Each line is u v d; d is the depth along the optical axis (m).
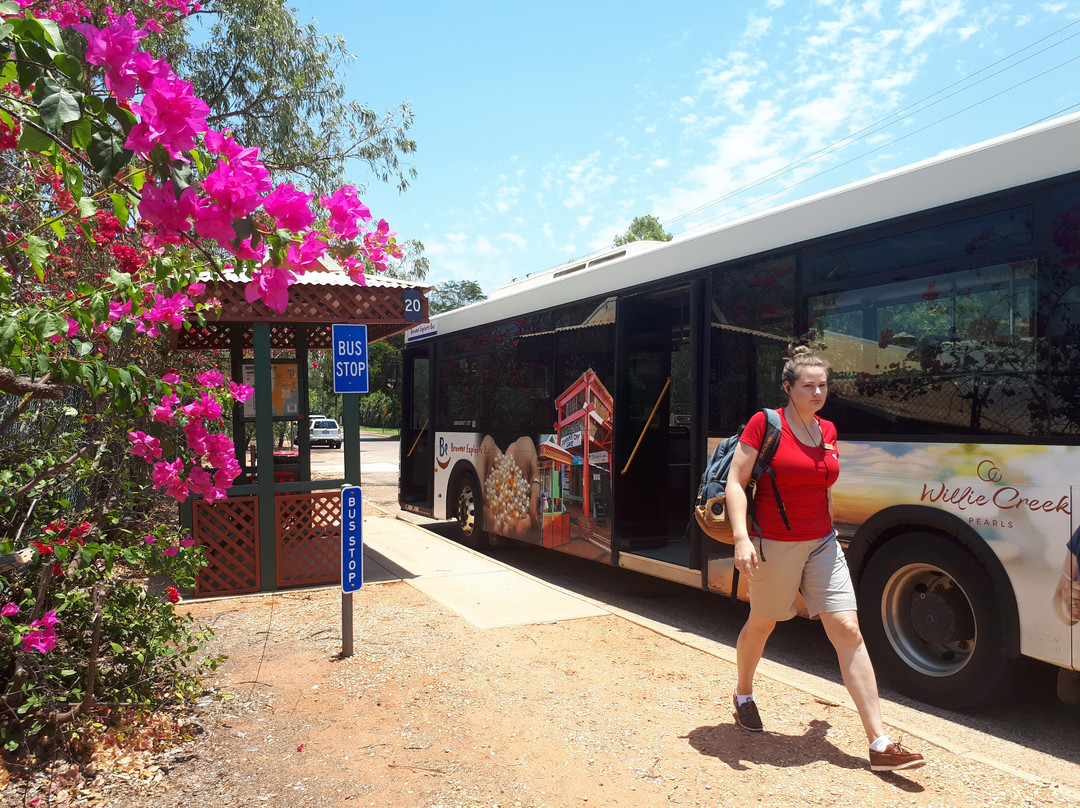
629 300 7.56
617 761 3.53
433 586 7.17
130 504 4.34
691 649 5.26
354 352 5.71
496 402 9.80
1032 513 4.21
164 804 3.17
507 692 4.40
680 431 7.98
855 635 3.54
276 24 15.39
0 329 2.53
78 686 3.88
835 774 3.40
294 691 4.42
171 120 1.98
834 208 5.45
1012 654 4.27
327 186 16.38
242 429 9.02
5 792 3.24
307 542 7.38
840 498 5.25
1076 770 3.89
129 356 4.79
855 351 5.25
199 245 2.24
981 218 4.60
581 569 9.45
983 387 4.50
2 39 1.93
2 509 3.69
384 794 3.23
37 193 3.80
